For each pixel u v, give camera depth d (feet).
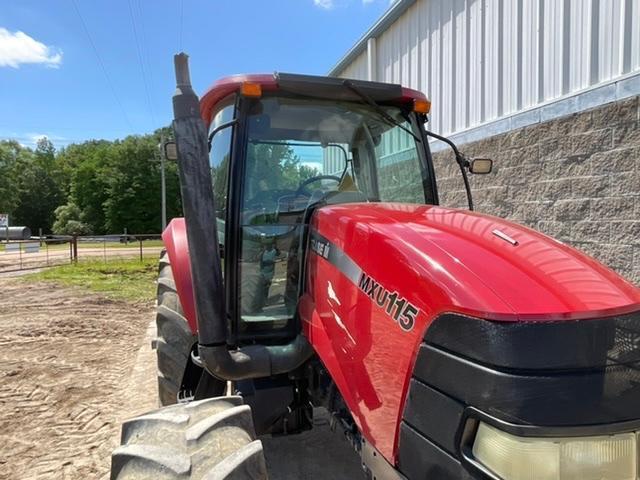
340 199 8.17
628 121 13.06
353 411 5.75
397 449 4.92
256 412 7.41
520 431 3.90
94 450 10.65
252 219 7.77
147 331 20.80
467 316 4.34
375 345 5.41
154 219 194.08
